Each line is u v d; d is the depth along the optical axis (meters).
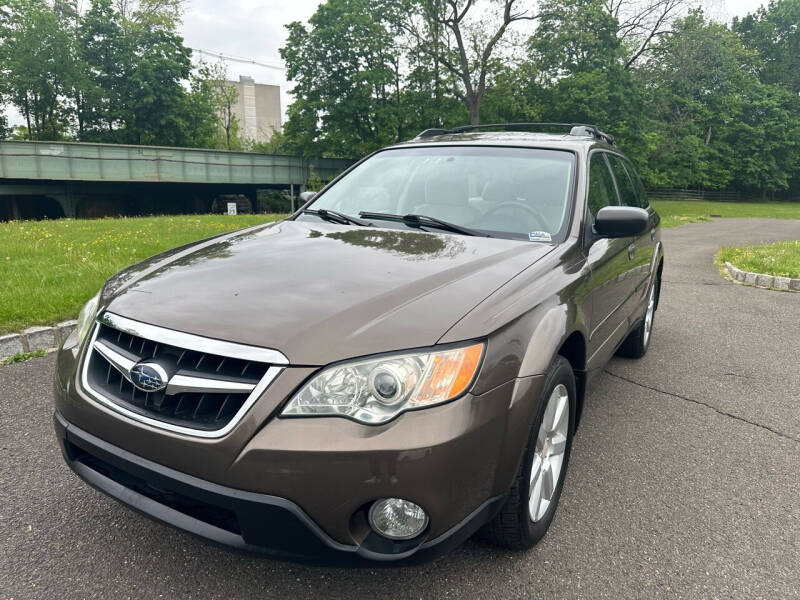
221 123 57.38
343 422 1.74
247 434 1.75
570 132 4.00
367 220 3.15
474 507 1.91
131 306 2.12
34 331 4.60
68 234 10.30
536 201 3.09
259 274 2.27
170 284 2.25
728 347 5.54
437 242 2.71
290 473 1.71
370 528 1.82
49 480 2.84
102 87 43.94
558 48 32.94
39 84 42.31
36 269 6.54
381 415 1.75
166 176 39.84
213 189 49.91
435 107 36.91
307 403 1.75
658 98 38.16
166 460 1.84
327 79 37.94
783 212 40.47
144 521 2.55
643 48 36.75
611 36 33.56
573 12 32.41
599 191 3.44
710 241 16.73
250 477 1.74
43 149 35.25
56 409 2.20
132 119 44.03
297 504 1.73
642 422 3.80
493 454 1.91
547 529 2.48
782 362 5.10
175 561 2.30
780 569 2.38
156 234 10.77
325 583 2.20
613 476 3.09
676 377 4.68
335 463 1.71
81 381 2.10
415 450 1.72
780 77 68.50
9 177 34.38
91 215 44.97
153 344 1.96
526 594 2.17
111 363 2.03
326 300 2.02
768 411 4.03
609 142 4.55
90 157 36.91
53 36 42.06
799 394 4.36
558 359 2.37
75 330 2.42
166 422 1.85
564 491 2.93
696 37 35.62
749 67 61.59
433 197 3.25
